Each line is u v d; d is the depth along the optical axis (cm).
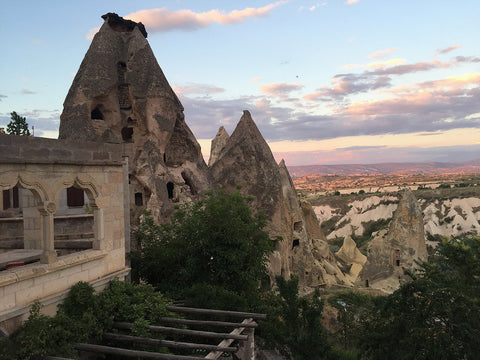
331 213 14188
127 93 3772
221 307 1639
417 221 4328
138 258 2019
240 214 2106
